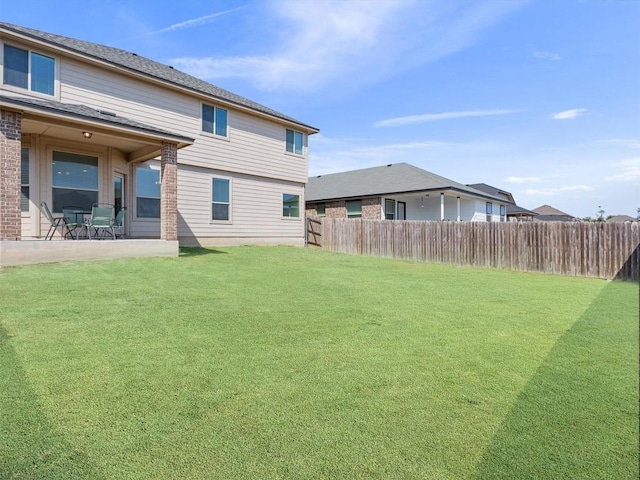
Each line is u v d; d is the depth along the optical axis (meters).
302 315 5.13
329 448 2.24
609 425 2.54
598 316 5.51
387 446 2.27
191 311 5.08
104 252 8.86
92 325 4.32
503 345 4.15
